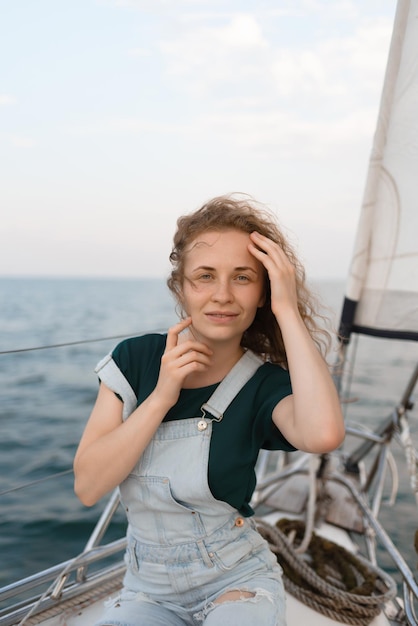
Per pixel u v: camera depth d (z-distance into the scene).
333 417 1.25
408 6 2.12
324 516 2.46
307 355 1.31
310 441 1.25
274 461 4.90
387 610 1.98
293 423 1.31
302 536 2.29
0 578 3.93
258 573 1.40
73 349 17.77
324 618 1.83
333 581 1.99
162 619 1.35
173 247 1.45
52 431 8.24
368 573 2.05
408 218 2.27
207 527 1.37
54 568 1.79
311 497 2.22
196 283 1.34
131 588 1.46
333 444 1.25
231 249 1.31
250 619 1.24
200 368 1.28
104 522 1.90
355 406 9.30
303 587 1.94
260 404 1.39
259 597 1.31
